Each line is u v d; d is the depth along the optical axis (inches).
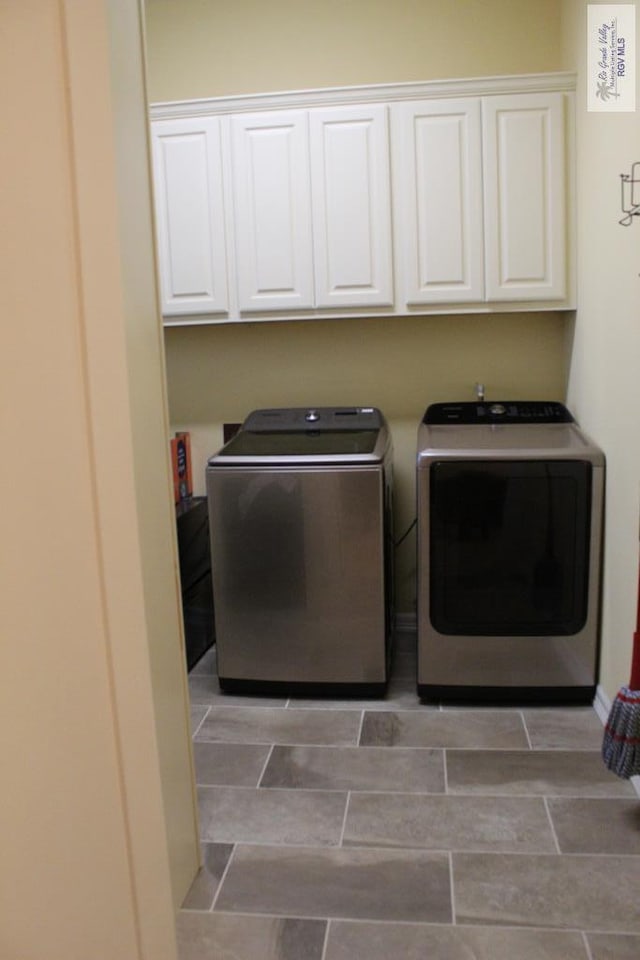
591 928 67.7
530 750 97.8
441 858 77.7
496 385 132.1
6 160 52.4
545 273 117.2
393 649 130.5
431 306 119.6
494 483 106.2
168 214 122.3
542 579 107.5
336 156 117.6
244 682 116.6
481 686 110.7
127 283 60.9
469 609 109.1
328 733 104.3
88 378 54.0
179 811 72.6
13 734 59.1
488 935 67.3
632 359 90.3
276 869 77.0
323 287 120.7
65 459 55.0
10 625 57.5
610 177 97.3
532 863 76.4
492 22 123.6
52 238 52.8
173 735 71.5
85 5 50.8
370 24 126.0
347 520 110.0
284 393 136.9
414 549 137.3
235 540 113.1
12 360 54.2
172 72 131.3
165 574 70.1
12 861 60.9
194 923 70.2
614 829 81.3
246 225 120.8
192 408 139.3
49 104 51.6
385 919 69.8
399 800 87.9
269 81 129.3
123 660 57.2
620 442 96.6
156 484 68.1
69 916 61.3
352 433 122.9
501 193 115.7
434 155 116.0
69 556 56.1
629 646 93.8
